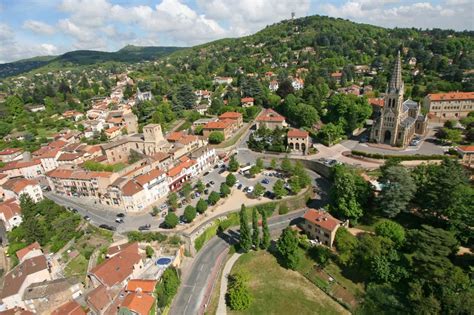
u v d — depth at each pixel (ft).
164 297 297.94
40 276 325.21
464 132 539.29
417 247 294.87
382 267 298.97
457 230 317.83
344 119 593.42
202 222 399.03
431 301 252.62
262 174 515.50
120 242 371.35
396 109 503.61
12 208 444.14
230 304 299.79
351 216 373.61
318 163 504.43
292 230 359.25
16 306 303.27
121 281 306.55
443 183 327.26
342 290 307.17
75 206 457.68
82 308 286.25
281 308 297.12
